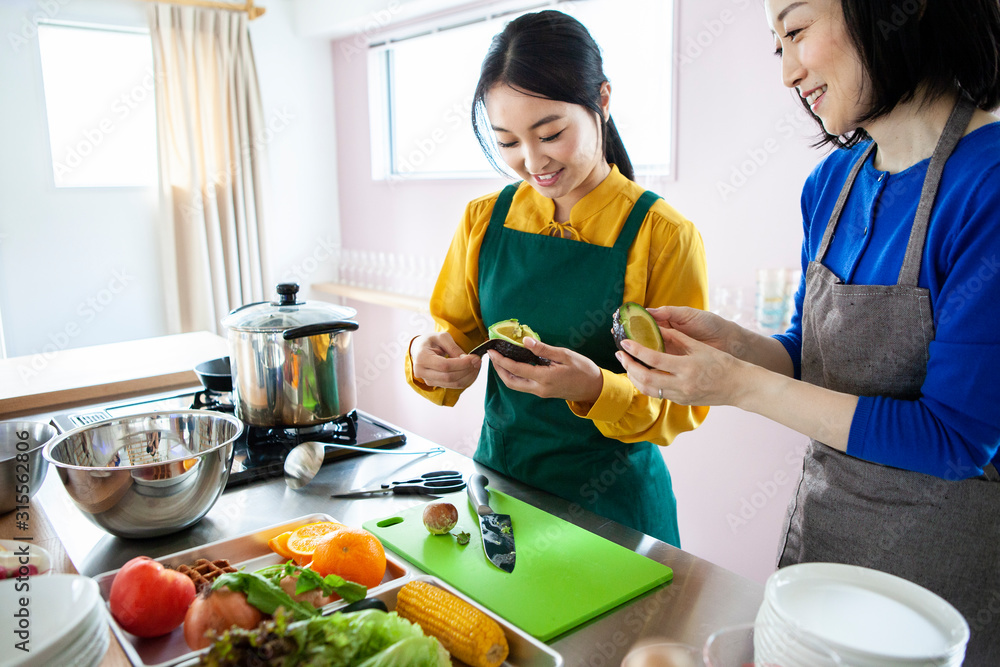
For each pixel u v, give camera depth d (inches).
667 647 29.4
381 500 49.6
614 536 45.1
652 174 101.8
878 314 41.8
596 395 48.9
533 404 57.4
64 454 45.4
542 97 48.6
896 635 26.0
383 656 27.0
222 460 43.7
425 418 150.9
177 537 44.4
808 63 38.7
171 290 138.6
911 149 41.4
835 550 44.4
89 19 126.5
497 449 59.9
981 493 39.4
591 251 55.3
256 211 146.4
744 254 93.1
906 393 41.8
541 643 32.0
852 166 46.8
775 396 39.9
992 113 39.7
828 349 44.9
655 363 41.2
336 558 36.1
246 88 141.4
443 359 51.9
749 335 50.1
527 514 46.9
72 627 27.4
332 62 158.6
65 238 131.1
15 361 83.7
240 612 31.5
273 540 41.8
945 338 37.0
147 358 85.6
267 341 52.3
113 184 137.2
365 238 159.3
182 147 135.9
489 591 37.6
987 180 36.5
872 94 38.1
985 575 40.1
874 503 42.3
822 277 46.4
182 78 132.9
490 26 124.2
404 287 147.2
